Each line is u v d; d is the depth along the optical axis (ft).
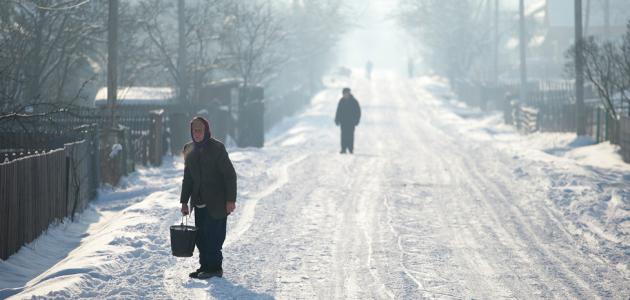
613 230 108.78
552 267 87.51
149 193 147.43
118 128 164.55
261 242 99.91
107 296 71.00
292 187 155.43
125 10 281.33
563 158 204.85
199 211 79.51
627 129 200.13
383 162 207.92
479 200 139.44
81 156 129.39
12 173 89.10
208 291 73.92
